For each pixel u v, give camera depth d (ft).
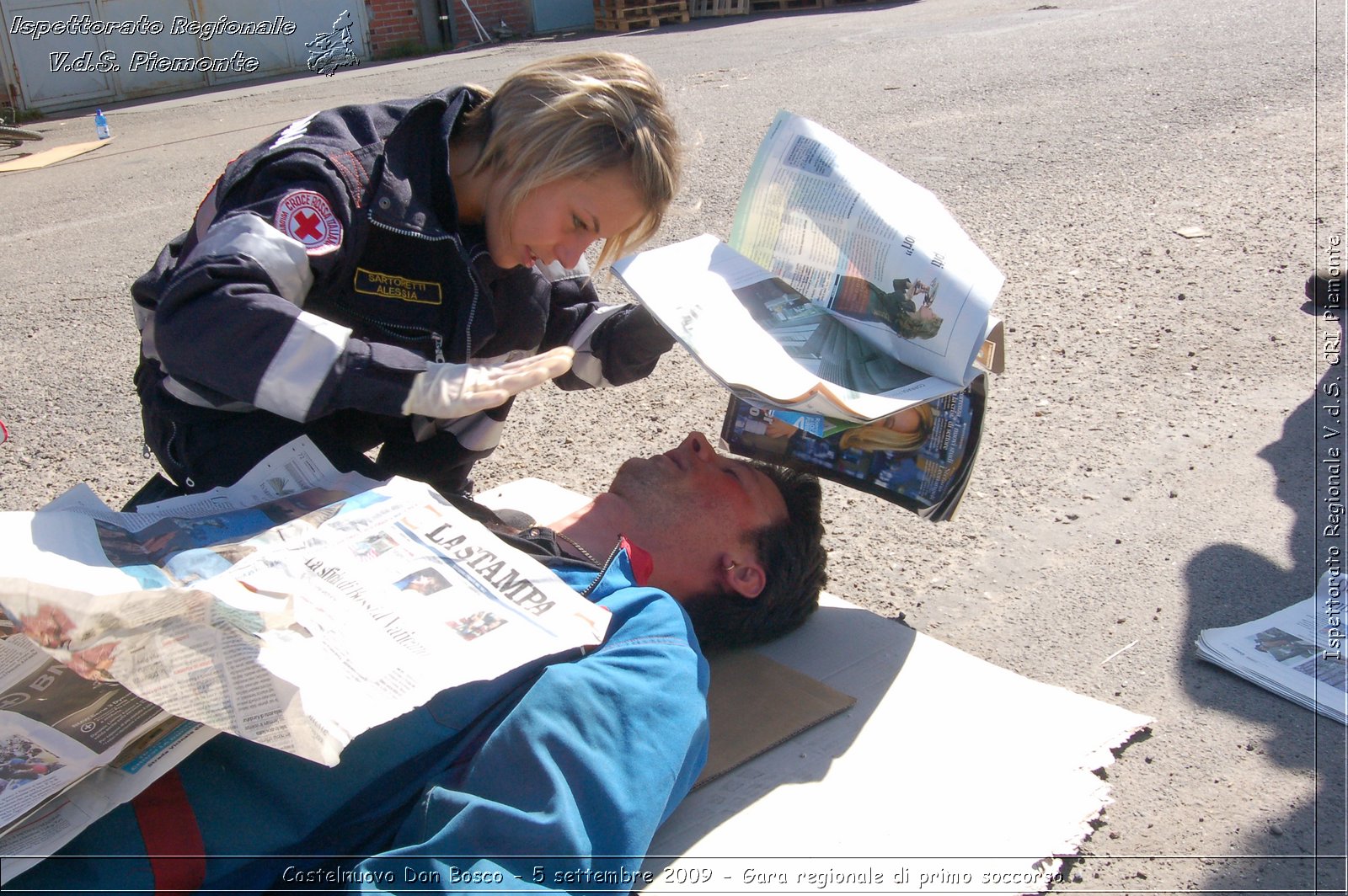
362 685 4.72
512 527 7.30
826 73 30.86
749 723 6.77
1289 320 13.08
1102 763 6.52
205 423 6.14
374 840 5.51
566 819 4.99
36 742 4.87
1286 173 18.39
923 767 6.41
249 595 5.03
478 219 6.06
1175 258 15.17
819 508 7.76
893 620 8.05
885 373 6.73
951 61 31.04
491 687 5.70
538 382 5.14
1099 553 9.03
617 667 5.65
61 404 12.83
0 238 20.25
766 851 5.80
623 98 5.43
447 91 5.84
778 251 7.34
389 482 6.00
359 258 5.74
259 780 5.31
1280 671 7.38
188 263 5.06
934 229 6.82
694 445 7.48
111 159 27.22
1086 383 11.89
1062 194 18.17
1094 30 34.09
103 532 5.32
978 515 9.70
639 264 6.92
